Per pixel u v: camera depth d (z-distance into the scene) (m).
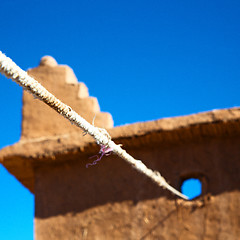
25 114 11.26
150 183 9.80
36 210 10.59
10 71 2.84
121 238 9.62
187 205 9.33
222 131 9.49
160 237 9.32
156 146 9.97
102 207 10.03
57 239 10.17
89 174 10.39
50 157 10.51
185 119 9.54
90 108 10.77
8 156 10.67
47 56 11.63
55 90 11.18
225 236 8.93
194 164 9.60
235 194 9.16
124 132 9.88
